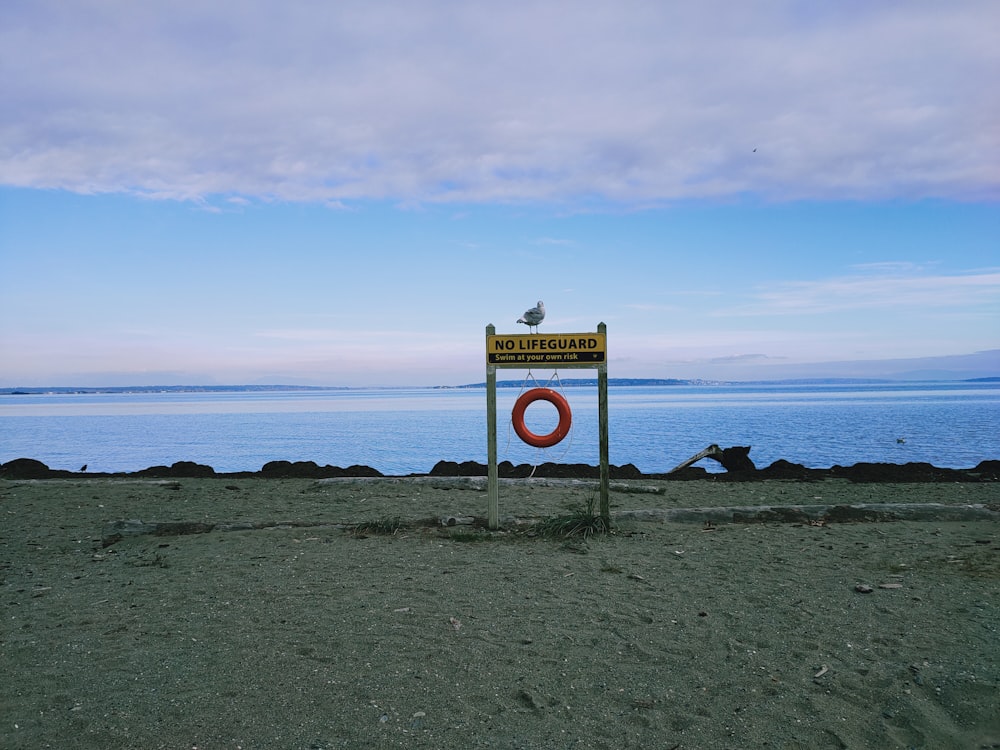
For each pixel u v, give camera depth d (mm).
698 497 11344
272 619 5453
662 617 5438
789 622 5254
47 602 6012
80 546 8258
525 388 9289
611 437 33594
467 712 3939
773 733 3703
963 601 5621
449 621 5371
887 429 36906
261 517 9766
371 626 5277
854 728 3738
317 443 33938
